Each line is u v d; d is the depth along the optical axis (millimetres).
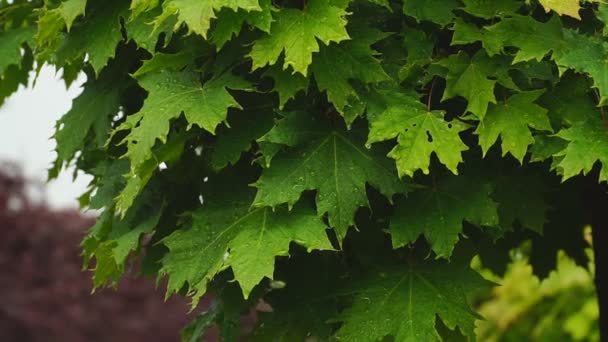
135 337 10969
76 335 10812
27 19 3088
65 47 2600
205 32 2068
